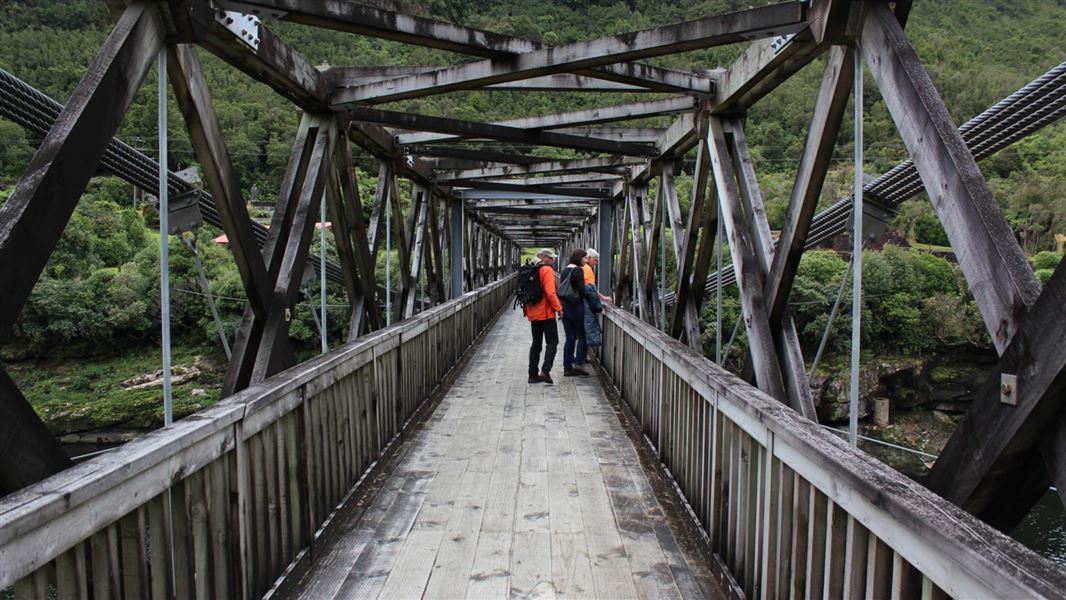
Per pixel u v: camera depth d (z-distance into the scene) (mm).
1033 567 959
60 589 1304
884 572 1422
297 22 3258
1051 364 1559
